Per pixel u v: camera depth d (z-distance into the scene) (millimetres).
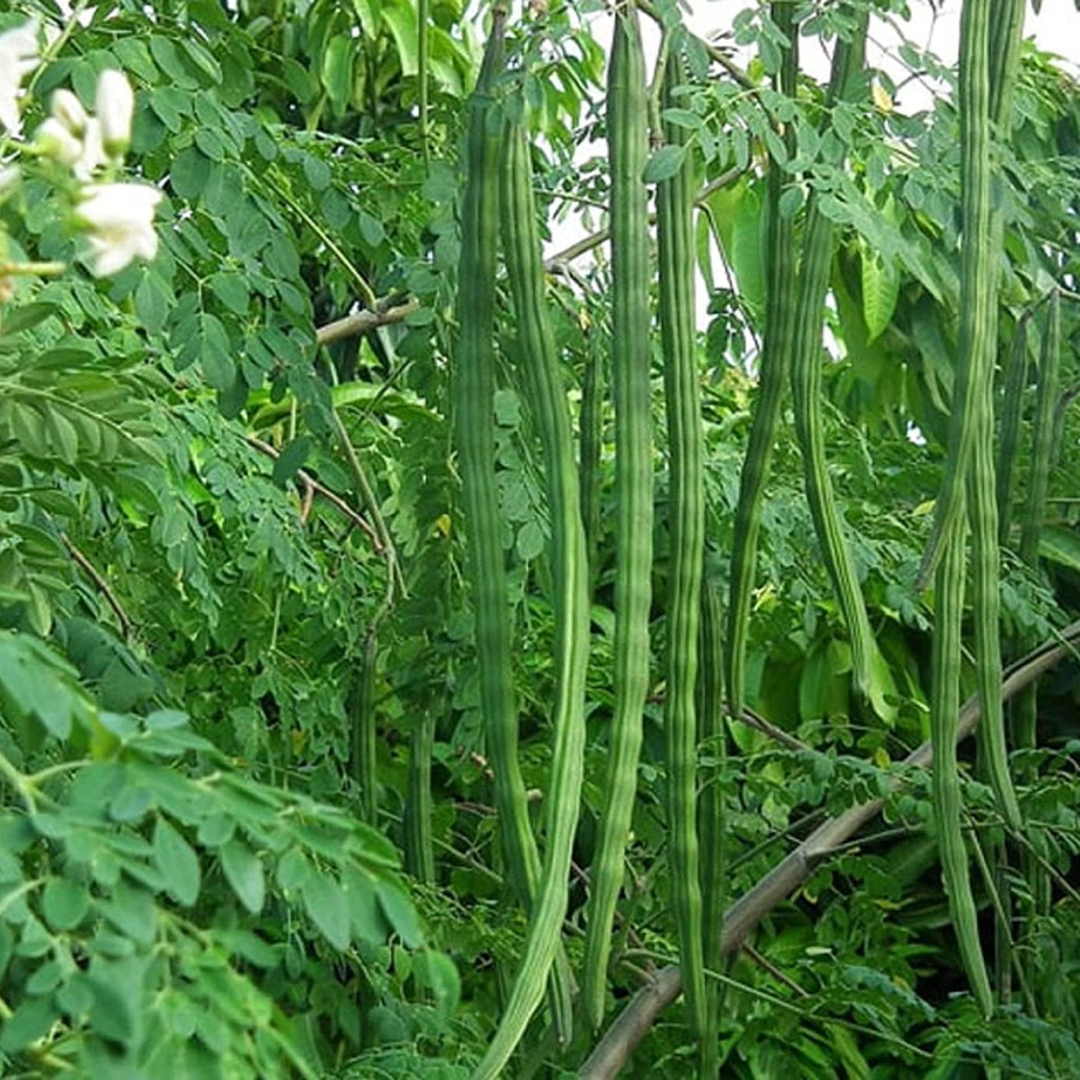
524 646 3068
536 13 2115
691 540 2117
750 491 2348
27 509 2102
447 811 3152
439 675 2787
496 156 2086
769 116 2273
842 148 2234
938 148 2305
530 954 1827
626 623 1990
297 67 2611
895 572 3402
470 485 2092
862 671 2252
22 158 1651
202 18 2307
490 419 2096
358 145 2984
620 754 1981
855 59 2363
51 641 2037
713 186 2912
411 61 4223
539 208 2875
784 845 3598
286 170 2738
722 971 2996
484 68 2113
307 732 3061
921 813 2984
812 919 4172
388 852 1235
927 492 3840
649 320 2023
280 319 2434
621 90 2043
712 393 3604
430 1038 2516
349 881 1215
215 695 2916
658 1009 2906
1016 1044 3127
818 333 2277
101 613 2445
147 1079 1038
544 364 2047
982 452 2219
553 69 2346
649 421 2016
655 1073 3121
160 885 1098
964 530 2217
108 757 1148
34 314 1630
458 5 4332
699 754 2566
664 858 3033
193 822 1124
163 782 1136
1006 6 2211
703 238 3066
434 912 2713
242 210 2295
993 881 3260
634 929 3174
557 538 1996
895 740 3744
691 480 2117
